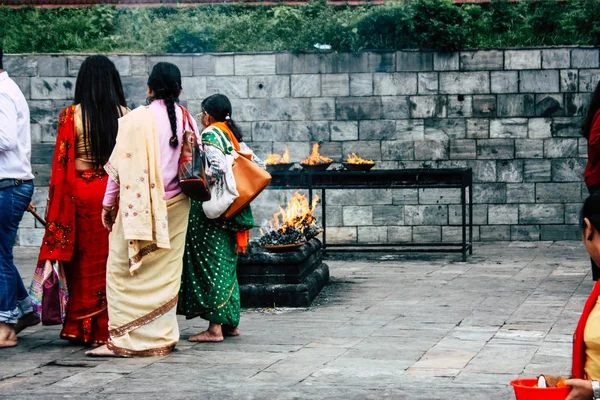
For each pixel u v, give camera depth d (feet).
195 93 42.60
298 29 43.57
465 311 24.40
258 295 25.75
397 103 41.55
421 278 31.01
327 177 35.55
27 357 19.31
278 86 42.09
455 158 41.39
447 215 41.11
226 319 20.83
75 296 20.33
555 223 41.11
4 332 20.59
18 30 45.88
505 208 41.27
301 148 42.16
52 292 20.57
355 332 21.74
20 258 38.86
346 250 37.11
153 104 19.54
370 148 41.78
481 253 37.65
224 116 21.40
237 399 15.49
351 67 41.65
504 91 41.01
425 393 15.67
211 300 20.65
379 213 41.37
